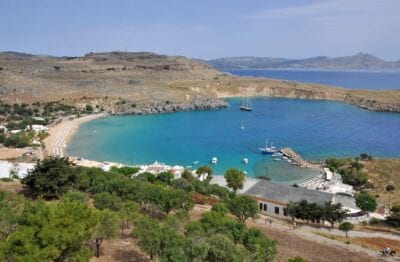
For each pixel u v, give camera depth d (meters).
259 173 126.12
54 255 24.75
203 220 43.31
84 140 167.38
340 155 152.88
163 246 34.00
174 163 136.50
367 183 108.69
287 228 65.25
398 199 96.31
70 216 28.58
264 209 81.25
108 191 61.28
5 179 80.62
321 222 74.12
